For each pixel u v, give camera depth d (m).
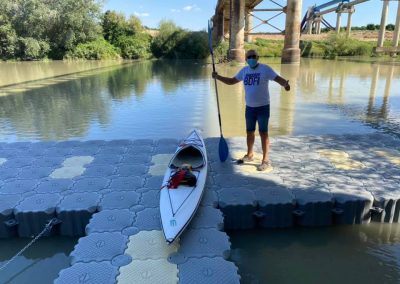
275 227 4.90
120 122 10.62
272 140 7.26
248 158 6.18
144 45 43.31
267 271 4.11
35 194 5.06
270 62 31.48
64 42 39.62
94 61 39.09
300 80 19.22
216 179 5.50
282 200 4.84
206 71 25.48
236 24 29.94
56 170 5.87
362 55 39.72
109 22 44.38
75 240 4.70
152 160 6.28
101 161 6.24
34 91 16.72
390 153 6.45
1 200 4.90
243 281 3.94
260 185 5.29
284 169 5.82
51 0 39.16
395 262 4.22
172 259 3.74
